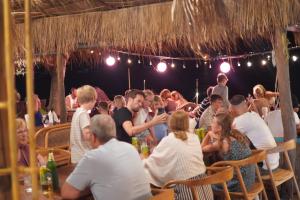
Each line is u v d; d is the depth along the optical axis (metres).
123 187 2.72
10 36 1.07
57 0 3.83
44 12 4.34
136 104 4.33
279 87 4.57
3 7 1.12
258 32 3.69
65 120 6.43
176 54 9.52
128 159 2.81
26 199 2.70
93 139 2.88
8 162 1.16
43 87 13.45
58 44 4.56
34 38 4.67
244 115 4.75
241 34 3.61
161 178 3.58
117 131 4.31
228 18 3.24
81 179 2.72
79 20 4.46
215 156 4.32
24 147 3.45
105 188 2.71
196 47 3.36
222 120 4.07
